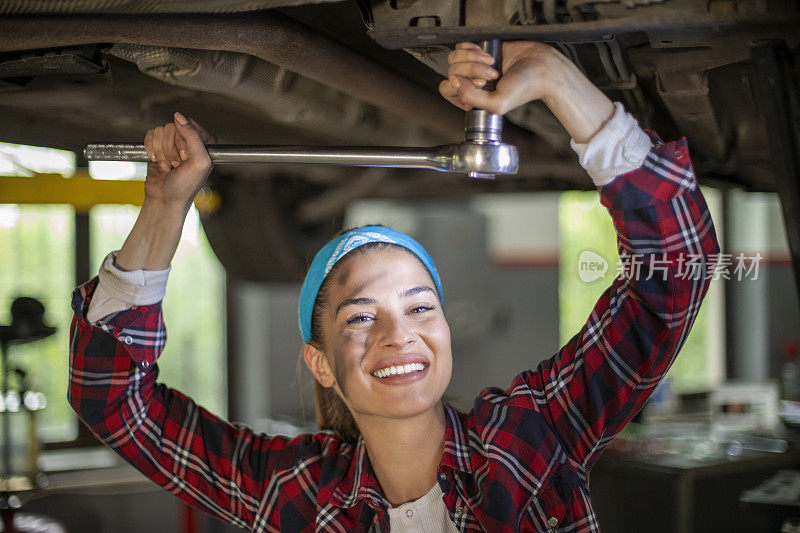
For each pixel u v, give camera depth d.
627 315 1.17
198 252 5.93
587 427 1.24
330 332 1.28
